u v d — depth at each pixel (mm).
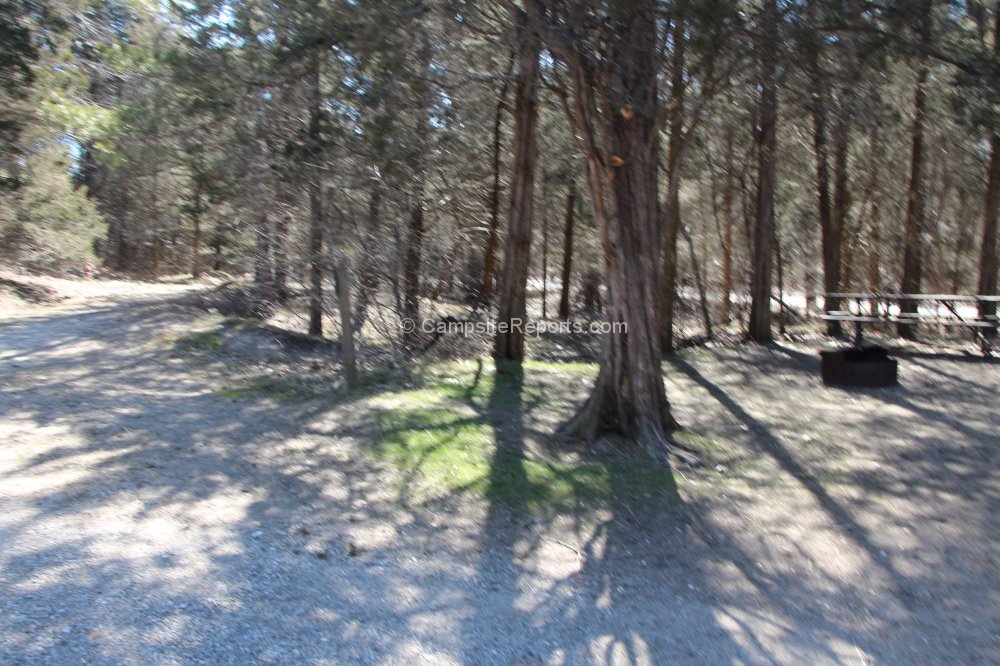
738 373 12523
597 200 7488
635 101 7047
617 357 7652
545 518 5641
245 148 12562
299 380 10289
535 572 4723
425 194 14180
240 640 3609
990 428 8602
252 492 5695
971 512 5973
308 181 11727
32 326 13797
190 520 5027
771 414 9367
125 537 4645
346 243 12391
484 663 3592
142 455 6336
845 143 16453
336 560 4652
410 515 5516
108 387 9070
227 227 17891
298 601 4066
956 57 9109
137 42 14656
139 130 13383
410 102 10867
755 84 9312
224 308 17031
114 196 31562
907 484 6652
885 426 8742
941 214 24219
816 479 6773
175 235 34094
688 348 15805
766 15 7801
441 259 15695
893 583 4711
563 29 7105
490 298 16438
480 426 8133
